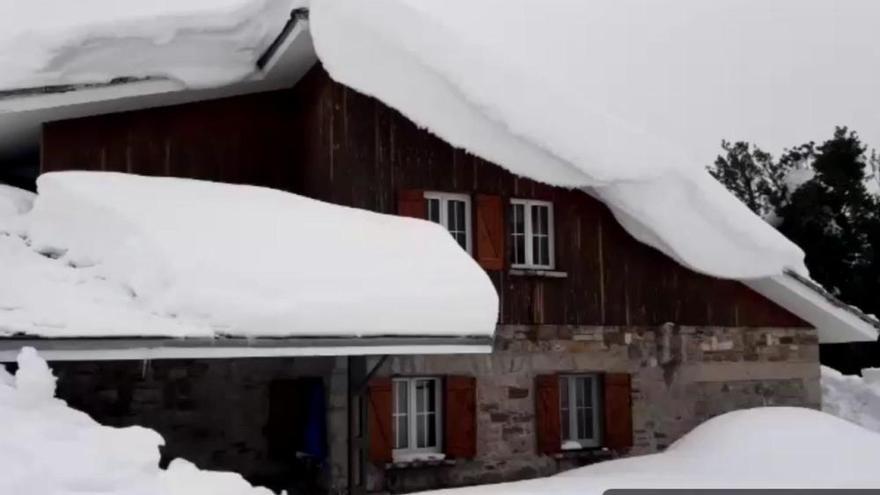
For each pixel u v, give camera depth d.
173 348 6.38
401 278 7.66
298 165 10.62
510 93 9.38
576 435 10.56
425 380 9.59
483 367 9.79
